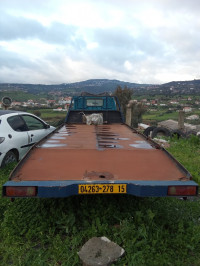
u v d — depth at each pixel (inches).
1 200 144.5
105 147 159.8
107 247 98.8
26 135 225.3
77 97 337.1
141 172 122.0
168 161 137.0
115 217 121.3
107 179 113.3
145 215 122.7
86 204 131.1
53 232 113.3
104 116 314.8
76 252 98.5
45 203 137.3
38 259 95.5
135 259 95.5
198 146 325.4
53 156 141.3
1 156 189.8
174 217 128.8
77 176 116.3
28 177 114.0
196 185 106.7
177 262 96.0
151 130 436.8
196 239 107.7
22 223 119.7
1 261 97.2
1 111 223.0
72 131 229.6
